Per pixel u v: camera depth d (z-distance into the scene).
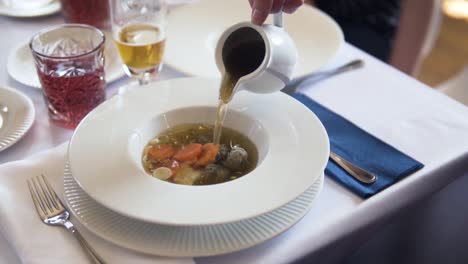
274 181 0.71
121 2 1.01
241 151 0.79
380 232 0.93
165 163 0.79
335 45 1.12
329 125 0.91
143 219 0.64
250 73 0.79
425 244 1.00
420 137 0.90
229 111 0.86
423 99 1.01
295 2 0.85
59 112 0.92
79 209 0.70
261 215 0.66
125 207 0.65
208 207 0.66
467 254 1.06
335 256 0.78
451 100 1.00
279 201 0.67
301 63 1.08
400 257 1.00
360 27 1.99
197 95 0.90
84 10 1.24
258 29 0.78
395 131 0.92
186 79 0.93
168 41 1.14
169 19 1.21
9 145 0.85
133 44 0.97
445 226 1.00
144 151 0.82
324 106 0.98
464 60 2.88
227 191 0.69
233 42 0.84
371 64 1.13
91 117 0.82
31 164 0.79
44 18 1.31
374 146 0.86
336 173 0.80
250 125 0.85
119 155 0.75
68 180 0.75
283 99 0.87
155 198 0.67
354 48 1.20
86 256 0.65
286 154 0.76
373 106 0.99
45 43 0.96
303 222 0.73
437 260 1.04
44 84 0.90
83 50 0.99
